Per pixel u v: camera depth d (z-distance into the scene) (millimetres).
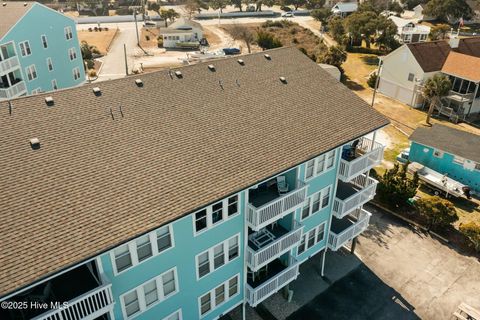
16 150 15805
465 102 50062
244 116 21234
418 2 120312
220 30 101188
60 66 49188
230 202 18406
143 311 17484
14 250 13094
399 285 25609
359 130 22859
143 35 94250
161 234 16328
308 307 24031
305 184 20969
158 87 20828
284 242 20859
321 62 67562
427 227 30219
